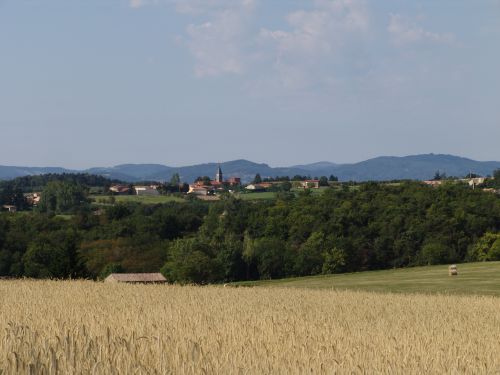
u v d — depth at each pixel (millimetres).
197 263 115250
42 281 48000
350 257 127250
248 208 153250
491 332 23453
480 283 67000
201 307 29406
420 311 32406
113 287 42375
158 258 127438
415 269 90938
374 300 39562
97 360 11969
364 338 19438
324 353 15336
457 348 17375
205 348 15086
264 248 125688
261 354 14445
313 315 27531
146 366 11930
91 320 20516
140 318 22156
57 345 13461
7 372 11344
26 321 20172
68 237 73500
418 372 13891
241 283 83938
